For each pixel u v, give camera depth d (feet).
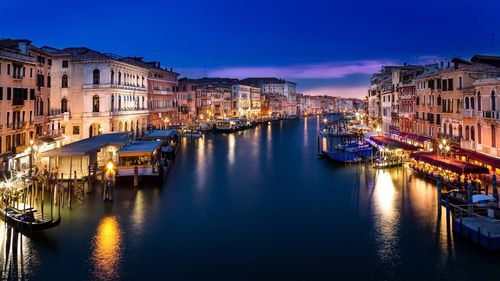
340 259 61.41
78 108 169.78
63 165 109.29
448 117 126.52
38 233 70.03
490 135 99.76
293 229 74.69
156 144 135.33
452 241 66.59
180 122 291.79
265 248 65.87
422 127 151.12
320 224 77.30
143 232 72.90
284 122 490.90
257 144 227.81
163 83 255.09
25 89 115.65
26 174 97.76
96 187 103.96
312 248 65.72
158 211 85.61
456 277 55.26
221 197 98.27
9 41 124.67
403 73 186.91
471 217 69.36
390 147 141.18
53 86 167.22
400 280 54.90
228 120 330.13
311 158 166.81
